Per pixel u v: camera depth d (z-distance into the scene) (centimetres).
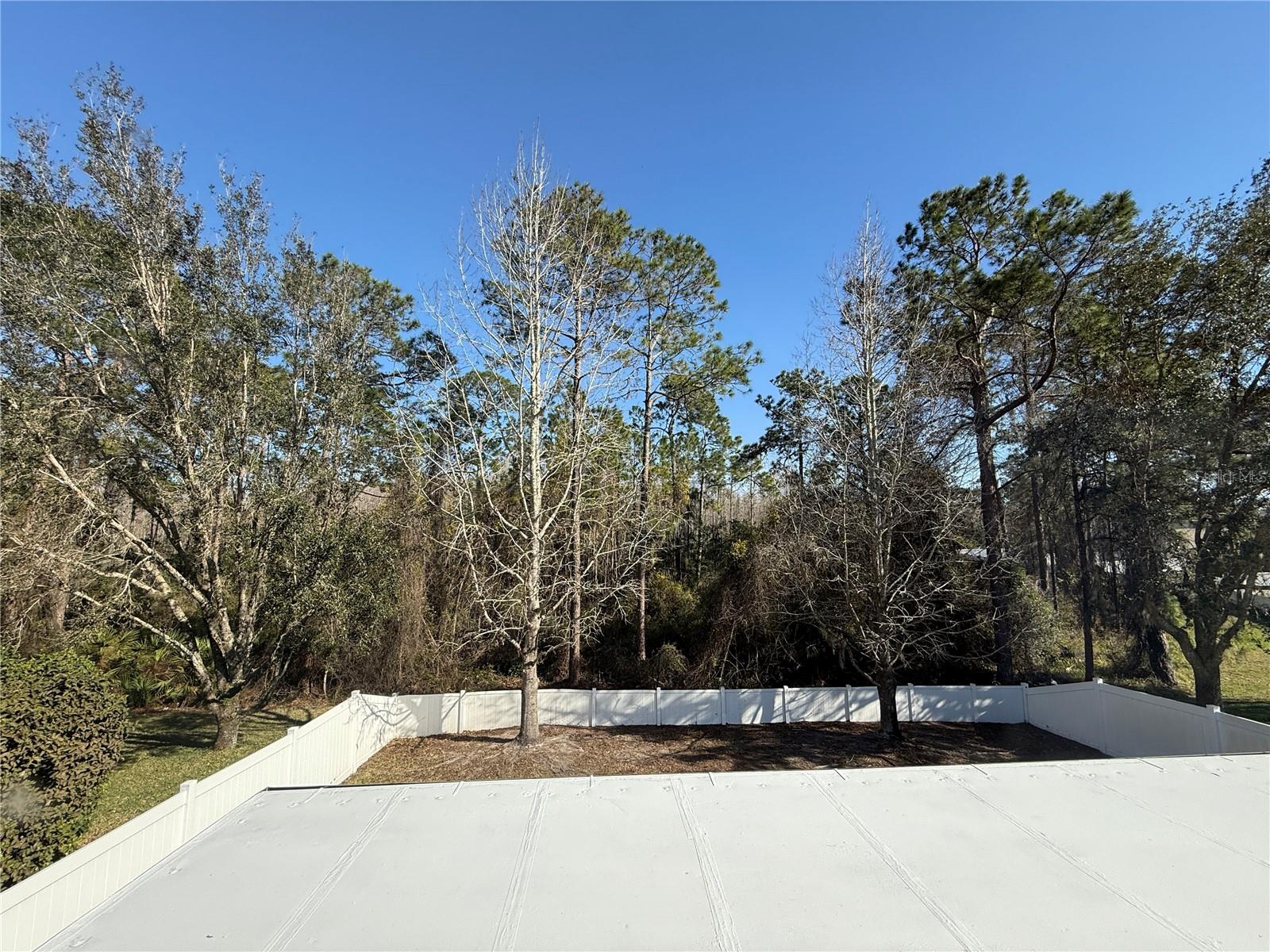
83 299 961
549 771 1002
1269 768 514
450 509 1419
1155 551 1229
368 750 1088
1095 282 1385
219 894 338
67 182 952
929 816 428
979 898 329
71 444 950
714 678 1468
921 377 1221
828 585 1242
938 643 1259
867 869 359
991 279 1311
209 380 1050
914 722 1266
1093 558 1455
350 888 343
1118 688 1032
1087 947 288
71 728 654
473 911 319
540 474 1237
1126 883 343
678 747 1118
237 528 1089
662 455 2205
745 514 2942
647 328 1753
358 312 1545
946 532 1157
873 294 1222
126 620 1162
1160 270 1296
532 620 1128
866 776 506
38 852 609
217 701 1107
